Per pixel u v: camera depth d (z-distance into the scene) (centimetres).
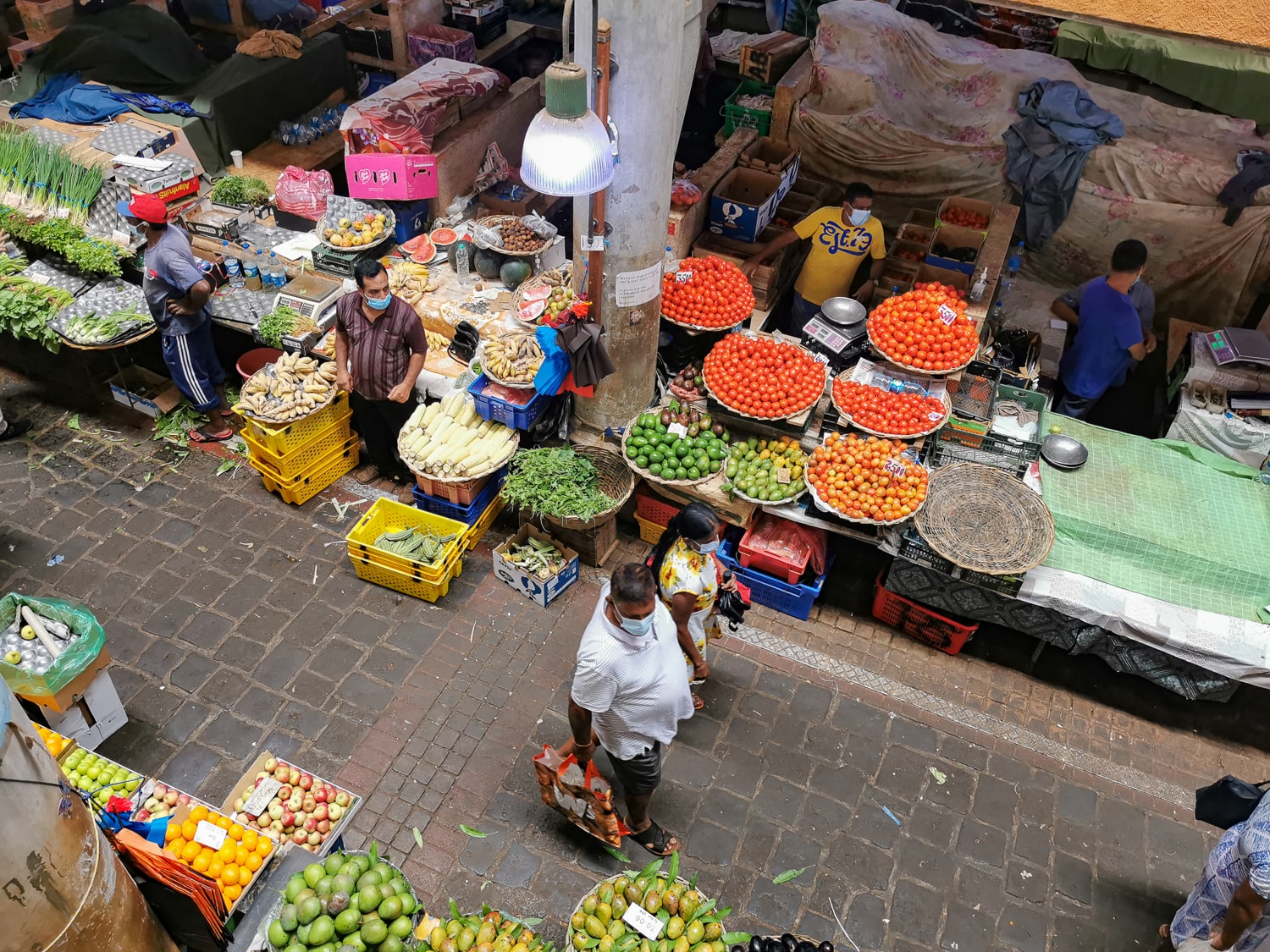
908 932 527
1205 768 622
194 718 606
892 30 977
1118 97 971
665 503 710
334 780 579
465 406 725
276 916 428
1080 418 798
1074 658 684
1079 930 534
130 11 966
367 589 694
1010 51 1002
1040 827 580
